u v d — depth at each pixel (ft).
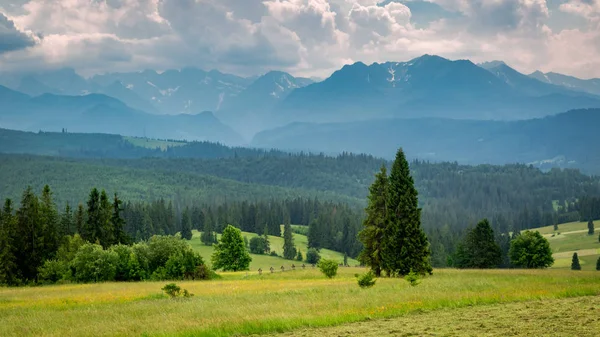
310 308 90.84
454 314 78.64
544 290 102.53
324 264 201.77
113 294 141.90
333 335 66.74
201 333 70.08
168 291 130.52
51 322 88.79
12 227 249.75
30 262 252.21
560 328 62.69
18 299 136.36
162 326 77.56
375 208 202.90
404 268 191.01
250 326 73.72
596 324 64.28
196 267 221.25
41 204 274.57
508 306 84.28
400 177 198.29
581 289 100.48
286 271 252.62
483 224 297.33
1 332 80.64
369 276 135.13
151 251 227.40
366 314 80.94
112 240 287.28
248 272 269.44
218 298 118.21
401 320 75.77
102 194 288.71
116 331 75.36
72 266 226.17
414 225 195.11
